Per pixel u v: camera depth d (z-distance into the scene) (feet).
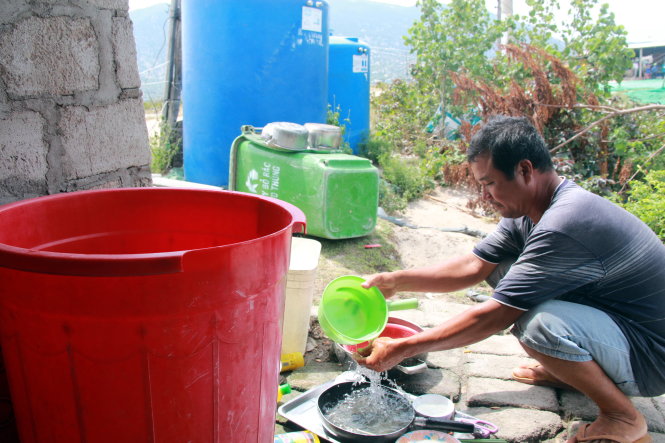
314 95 16.80
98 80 6.09
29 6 5.35
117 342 3.43
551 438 6.81
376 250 13.60
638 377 6.55
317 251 8.45
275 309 4.15
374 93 30.27
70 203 4.75
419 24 25.31
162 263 3.20
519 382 7.85
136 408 3.59
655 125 20.15
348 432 6.04
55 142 5.75
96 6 5.95
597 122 18.30
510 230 7.92
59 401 3.64
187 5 15.87
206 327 3.61
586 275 6.29
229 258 3.56
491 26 24.00
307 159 13.03
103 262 3.13
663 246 6.68
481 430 6.50
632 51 20.97
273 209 4.74
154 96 31.83
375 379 7.16
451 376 7.91
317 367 8.11
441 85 24.80
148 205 5.13
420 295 11.19
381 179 18.63
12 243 4.27
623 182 18.89
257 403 4.21
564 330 6.30
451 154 21.54
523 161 6.36
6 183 5.36
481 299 11.05
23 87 5.40
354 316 7.29
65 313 3.37
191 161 17.13
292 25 15.71
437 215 17.34
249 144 14.16
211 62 15.71
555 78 20.40
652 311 6.46
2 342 3.80
